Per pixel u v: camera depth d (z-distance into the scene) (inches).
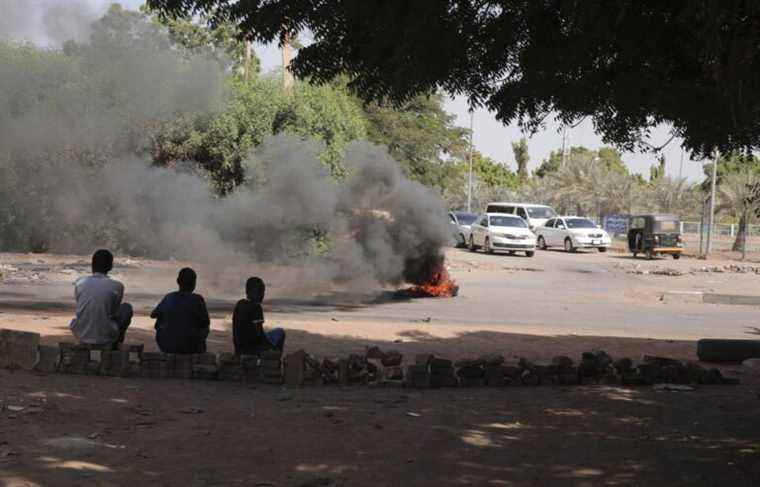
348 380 331.0
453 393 317.4
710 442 245.0
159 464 205.0
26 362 322.3
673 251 1430.9
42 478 187.5
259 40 254.8
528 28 235.3
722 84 189.9
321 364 331.3
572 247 1595.7
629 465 218.5
